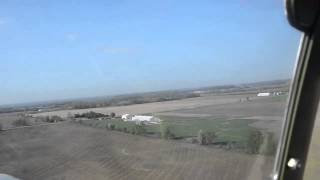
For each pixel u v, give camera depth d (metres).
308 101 2.73
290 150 2.80
